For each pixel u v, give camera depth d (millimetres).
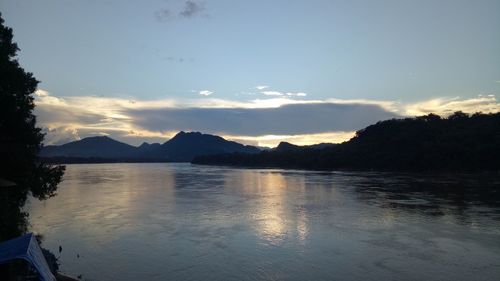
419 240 33125
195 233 36594
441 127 137750
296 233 36188
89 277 25016
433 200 54562
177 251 30766
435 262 27484
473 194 60719
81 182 94000
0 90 30953
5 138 30656
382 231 36500
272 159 190750
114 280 24578
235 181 94750
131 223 41125
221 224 40469
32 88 33625
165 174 130250
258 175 119188
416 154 120750
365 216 43656
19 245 17047
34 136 33500
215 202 56438
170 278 25000
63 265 27328
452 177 95625
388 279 24516
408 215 43688
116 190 73875
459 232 35625
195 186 81688
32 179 32250
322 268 26609
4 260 15625
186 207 51844
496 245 31344
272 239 34188
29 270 16062
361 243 32500
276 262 27953
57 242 33281
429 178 93312
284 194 65125
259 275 25484
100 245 32406
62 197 62781
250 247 31750
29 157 32344
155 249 31312
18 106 32156
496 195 59375
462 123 139125
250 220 42375
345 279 24609
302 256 29250
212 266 27219
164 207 51938
